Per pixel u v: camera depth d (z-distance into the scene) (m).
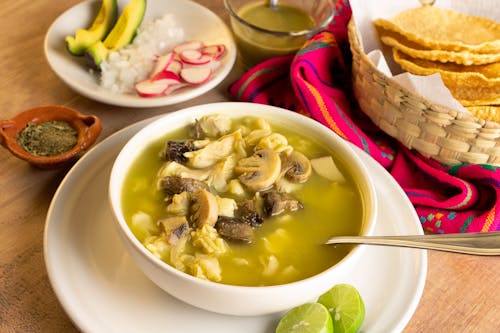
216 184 0.64
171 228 0.60
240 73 0.88
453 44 0.77
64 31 0.85
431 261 0.69
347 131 0.77
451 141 0.73
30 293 0.62
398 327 0.59
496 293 0.67
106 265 0.61
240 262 0.59
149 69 0.82
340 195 0.64
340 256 0.60
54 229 0.62
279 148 0.66
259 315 0.58
